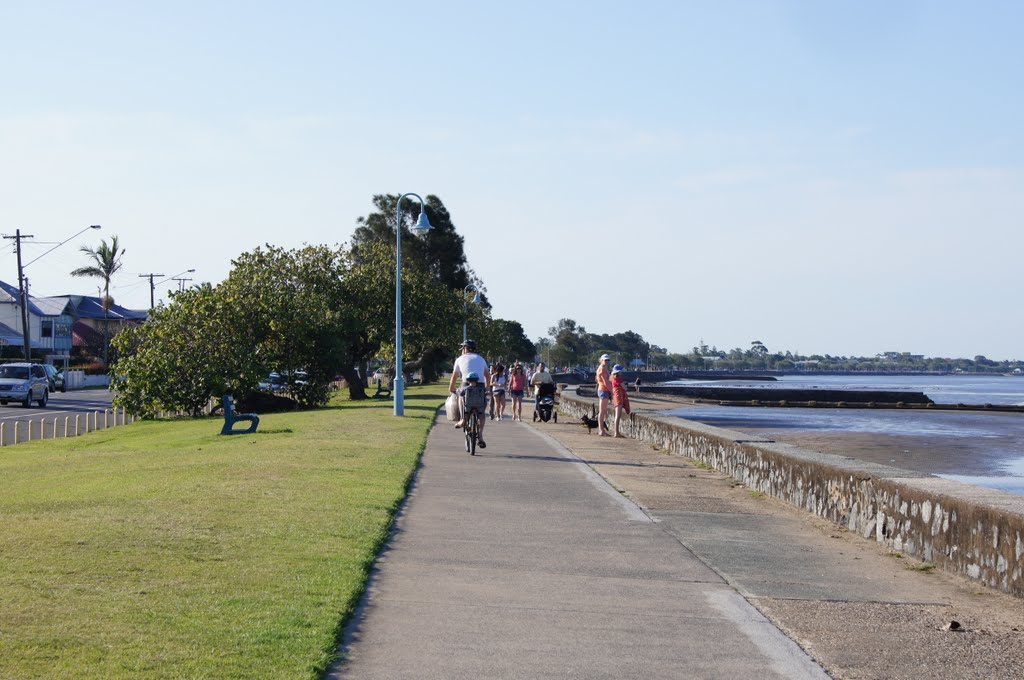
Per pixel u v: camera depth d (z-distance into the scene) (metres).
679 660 6.32
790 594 8.23
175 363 38.72
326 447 19.36
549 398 32.97
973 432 48.53
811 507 12.66
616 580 8.60
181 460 17.78
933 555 9.48
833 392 101.88
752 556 9.85
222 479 14.05
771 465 14.35
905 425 54.66
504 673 5.98
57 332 97.38
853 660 6.41
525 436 25.30
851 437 43.72
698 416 63.25
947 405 79.81
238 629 6.49
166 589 7.44
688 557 9.73
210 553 8.78
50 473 17.39
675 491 14.80
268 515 10.87
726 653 6.50
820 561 9.68
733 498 14.19
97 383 86.62
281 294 42.44
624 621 7.24
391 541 10.09
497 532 10.80
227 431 25.62
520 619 7.21
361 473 15.12
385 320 50.16
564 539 10.50
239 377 39.22
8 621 6.45
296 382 42.28
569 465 17.98
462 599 7.76
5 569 7.92
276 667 5.78
